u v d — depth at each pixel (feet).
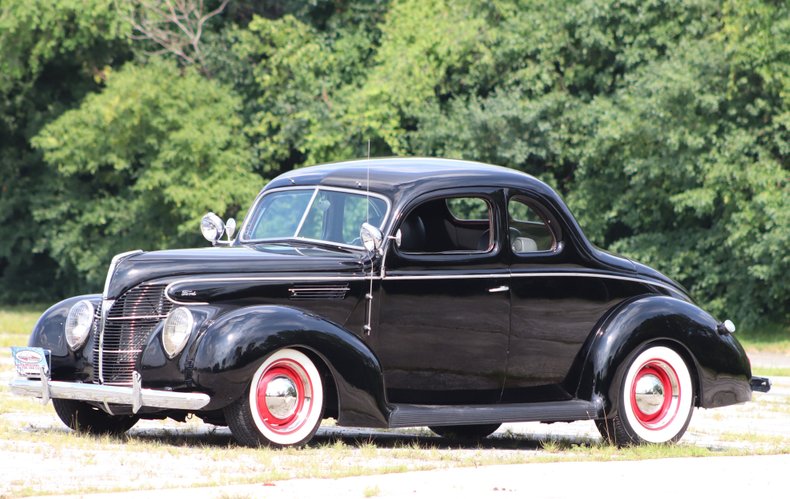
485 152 252.01
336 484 54.39
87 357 72.13
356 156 269.44
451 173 75.51
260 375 67.62
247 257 71.31
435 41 261.24
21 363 73.36
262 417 67.77
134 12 288.30
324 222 75.77
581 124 248.93
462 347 74.08
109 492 51.78
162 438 76.13
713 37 223.92
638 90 233.35
